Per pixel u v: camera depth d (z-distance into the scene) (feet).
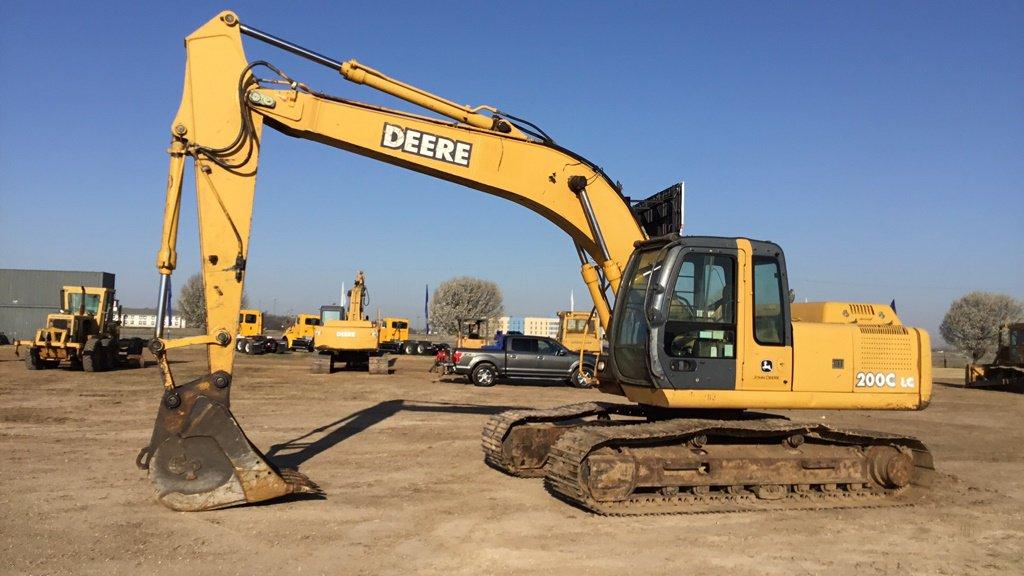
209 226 26.45
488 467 33.47
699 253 27.68
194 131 26.68
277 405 55.88
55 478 29.04
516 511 25.91
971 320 230.48
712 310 27.86
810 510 27.55
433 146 29.68
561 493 27.73
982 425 56.85
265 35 27.66
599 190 31.32
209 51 27.12
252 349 151.53
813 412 62.28
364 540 22.03
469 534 22.97
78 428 41.83
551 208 31.01
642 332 27.99
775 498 28.30
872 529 25.08
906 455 30.12
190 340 25.25
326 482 29.78
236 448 24.89
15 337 179.63
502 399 64.54
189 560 19.81
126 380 74.23
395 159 29.45
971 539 24.08
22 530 22.12
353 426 45.21
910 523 26.05
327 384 75.92
